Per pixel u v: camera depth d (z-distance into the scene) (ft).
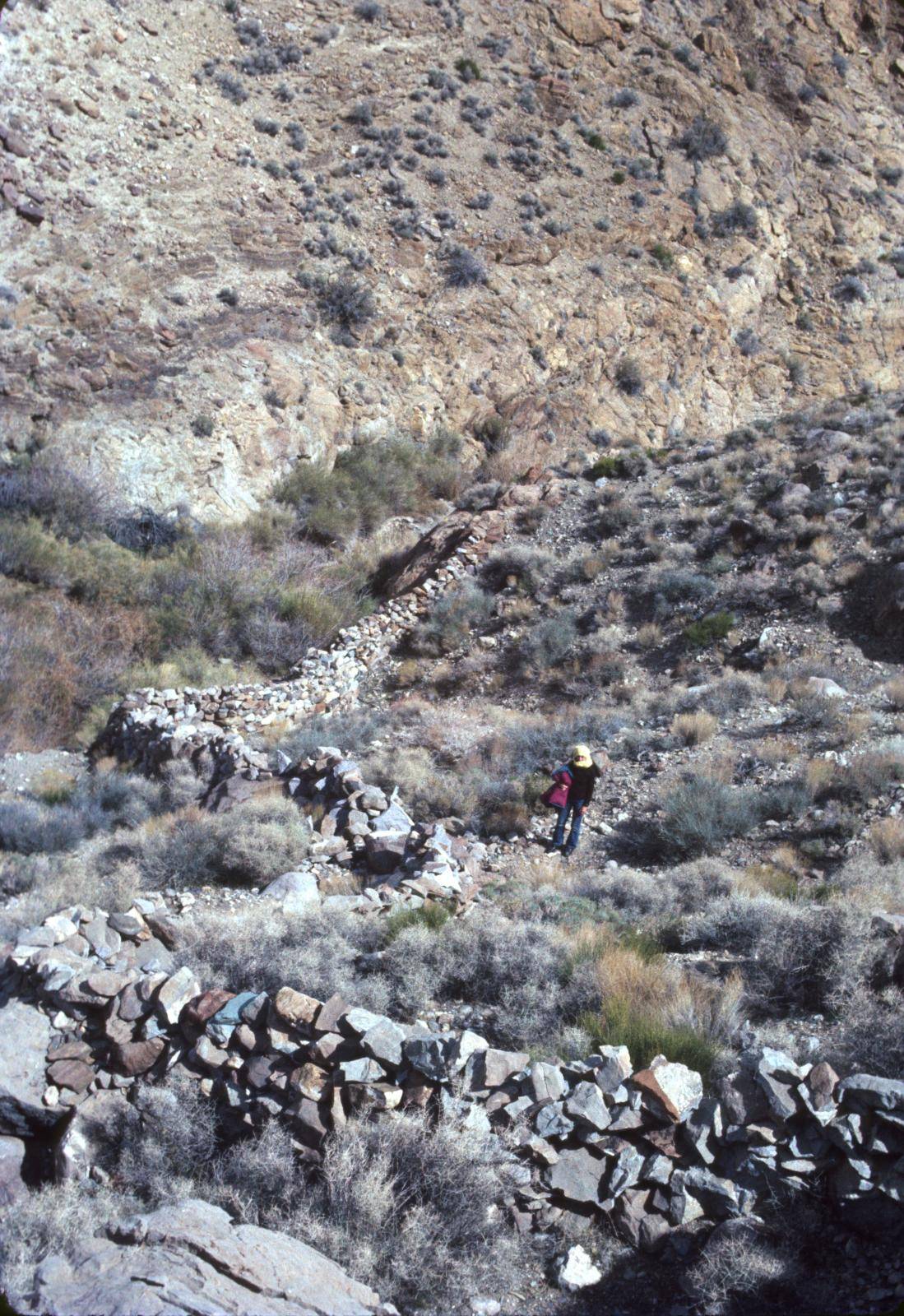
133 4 124.67
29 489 80.02
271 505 91.15
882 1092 15.42
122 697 64.54
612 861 37.24
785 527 64.13
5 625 66.28
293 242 112.06
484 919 26.45
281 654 70.59
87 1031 20.49
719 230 141.59
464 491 98.68
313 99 130.52
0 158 97.45
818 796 38.63
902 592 52.13
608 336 121.90
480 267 117.60
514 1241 16.02
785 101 166.20
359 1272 15.31
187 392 93.71
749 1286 14.39
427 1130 17.02
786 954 22.93
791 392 135.95
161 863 37.45
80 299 94.17
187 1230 14.28
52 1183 18.54
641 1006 21.04
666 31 161.48
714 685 51.19
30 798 52.29
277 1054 18.63
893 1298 13.98
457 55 143.84
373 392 104.94
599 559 68.13
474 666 61.87
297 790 43.93
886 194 163.22
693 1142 16.28
